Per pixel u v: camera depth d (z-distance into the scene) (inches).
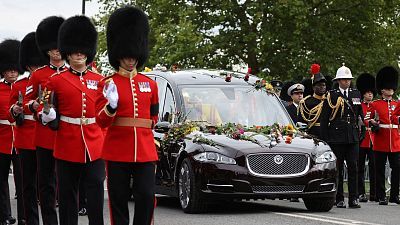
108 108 493.7
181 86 845.8
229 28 2367.1
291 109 1015.6
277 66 2349.9
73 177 568.7
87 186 558.3
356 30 2476.6
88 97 572.1
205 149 759.1
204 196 752.3
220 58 2329.0
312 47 2364.7
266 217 745.0
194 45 2180.1
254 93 849.5
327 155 777.6
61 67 628.4
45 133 601.3
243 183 742.5
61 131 565.9
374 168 999.6
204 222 707.4
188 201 768.9
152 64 2218.3
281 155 753.6
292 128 805.9
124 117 506.0
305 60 2281.0
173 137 813.2
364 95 1090.1
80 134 565.0
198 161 756.0
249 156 748.0
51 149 601.3
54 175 607.8
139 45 515.2
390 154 954.1
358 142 880.9
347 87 893.8
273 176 748.0
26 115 650.2
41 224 715.4
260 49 2281.0
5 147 714.2
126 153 503.2
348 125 874.1
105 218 746.2
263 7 2260.1
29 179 648.4
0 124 721.0
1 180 719.1
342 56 2381.9
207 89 845.2
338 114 876.6
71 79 573.9
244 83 861.2
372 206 908.6
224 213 778.2
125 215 511.2
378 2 2417.6
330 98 878.4
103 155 509.7
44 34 635.5
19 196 710.5
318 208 805.2
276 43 2329.0
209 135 780.0
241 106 832.3
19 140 649.6
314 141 789.2
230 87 851.4
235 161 747.4
